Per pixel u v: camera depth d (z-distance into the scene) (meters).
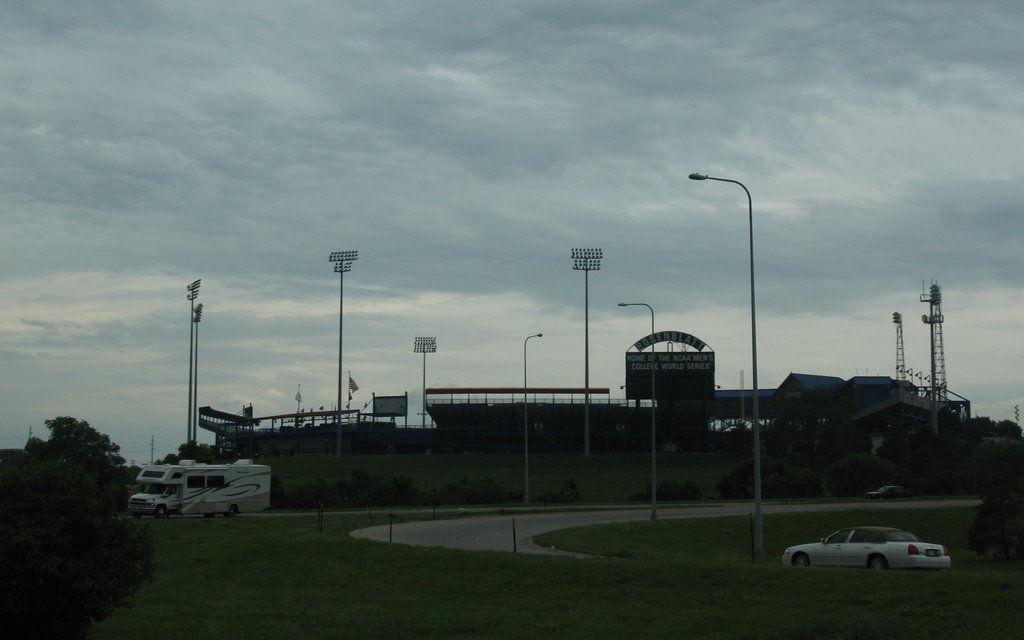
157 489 70.31
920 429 145.62
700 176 38.69
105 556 20.77
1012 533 54.91
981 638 19.14
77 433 76.06
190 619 24.77
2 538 19.39
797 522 65.75
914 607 21.66
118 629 23.09
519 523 62.09
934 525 67.44
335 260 143.75
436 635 22.62
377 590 30.52
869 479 106.44
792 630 21.00
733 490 105.25
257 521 62.50
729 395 196.25
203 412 174.75
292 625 23.84
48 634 20.42
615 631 22.38
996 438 168.38
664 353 155.12
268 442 174.75
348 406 173.75
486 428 164.38
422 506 87.19
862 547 31.20
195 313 126.81
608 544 47.12
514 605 26.64
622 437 162.25
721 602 24.58
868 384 173.25
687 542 55.94
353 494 91.06
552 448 166.38
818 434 137.25
